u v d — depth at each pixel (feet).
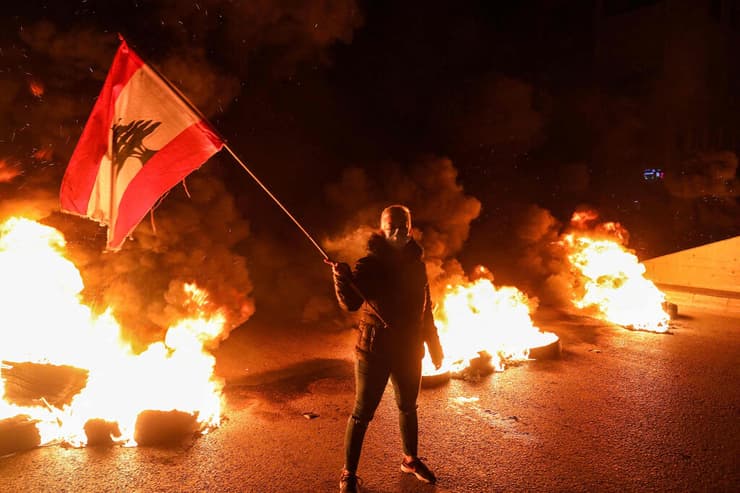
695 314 29.89
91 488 11.78
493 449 13.82
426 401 16.94
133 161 13.07
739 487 12.16
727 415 16.05
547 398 17.29
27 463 12.77
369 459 13.21
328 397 17.26
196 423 14.53
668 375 19.60
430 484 12.11
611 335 25.25
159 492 11.68
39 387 15.29
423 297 12.19
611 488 12.06
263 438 14.29
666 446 14.05
